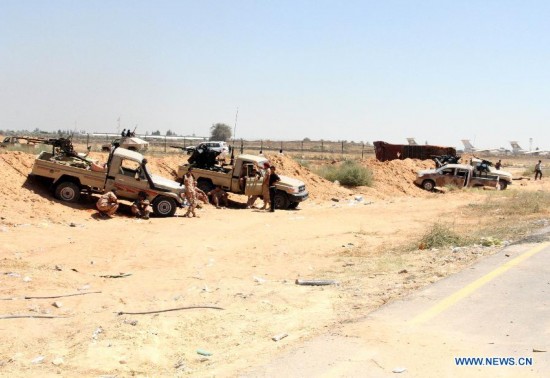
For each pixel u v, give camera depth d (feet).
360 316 27.04
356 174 125.18
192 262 47.52
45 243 51.29
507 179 136.98
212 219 72.95
